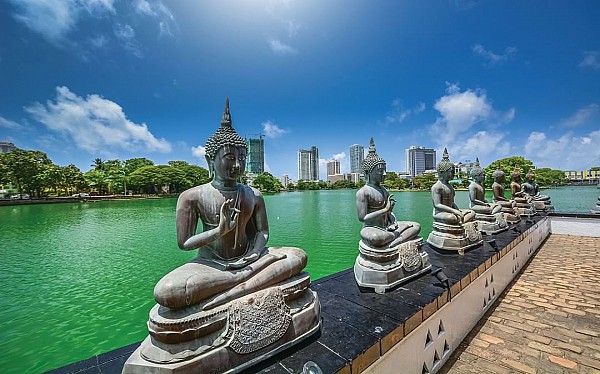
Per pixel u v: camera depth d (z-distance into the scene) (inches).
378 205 210.5
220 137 134.6
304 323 135.3
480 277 231.9
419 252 216.8
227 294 117.6
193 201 133.3
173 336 104.3
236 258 136.8
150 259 588.4
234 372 112.7
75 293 410.0
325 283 211.8
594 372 162.2
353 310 165.6
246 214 141.0
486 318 228.2
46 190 2450.8
